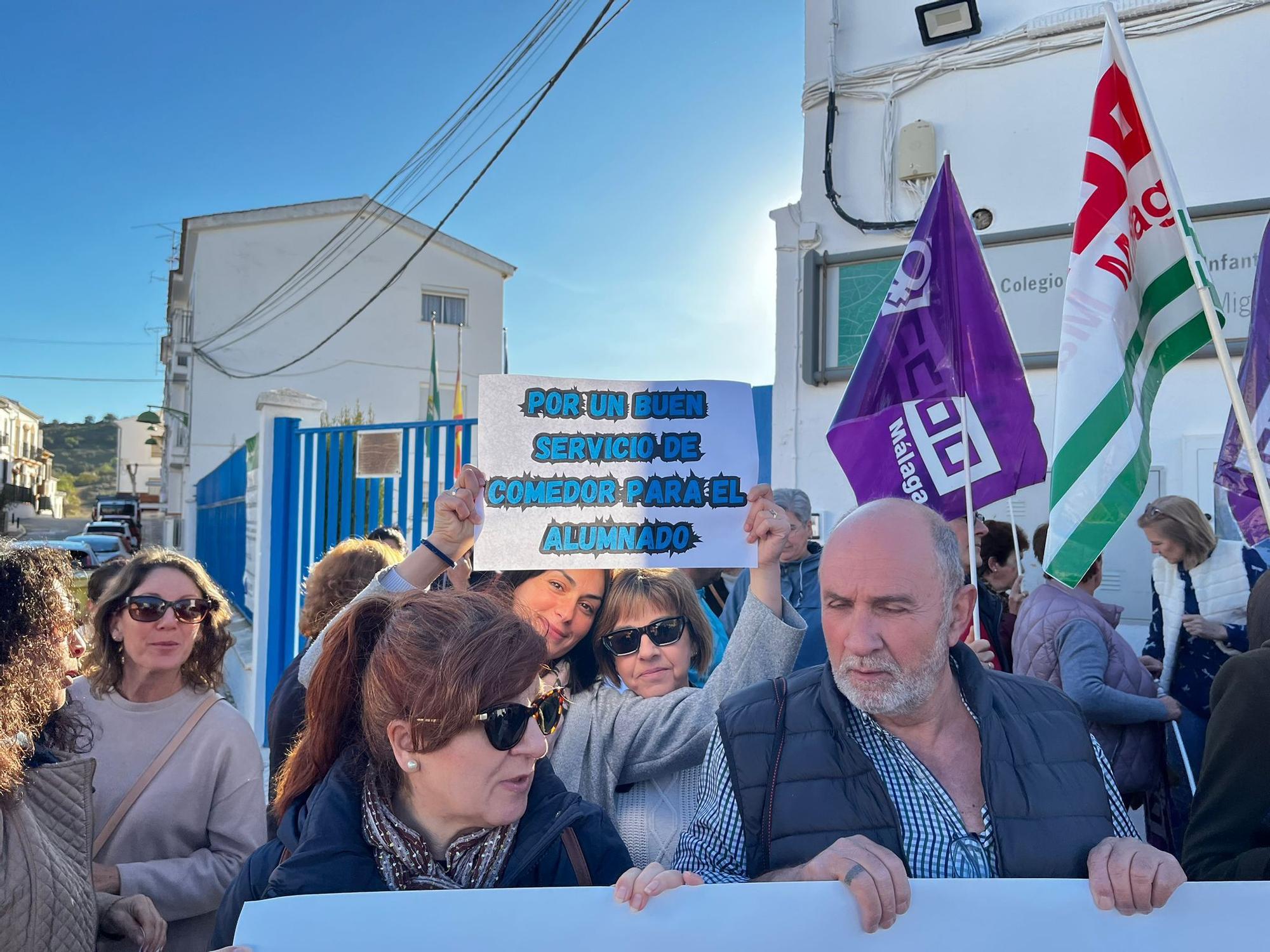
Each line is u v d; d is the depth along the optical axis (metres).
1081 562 2.43
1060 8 4.90
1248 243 4.48
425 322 25.11
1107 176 2.61
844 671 1.61
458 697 1.41
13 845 1.60
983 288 2.86
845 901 1.41
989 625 3.71
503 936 1.39
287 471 6.50
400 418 24.58
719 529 2.32
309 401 6.73
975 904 1.41
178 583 2.32
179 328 28.89
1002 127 5.01
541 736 1.50
